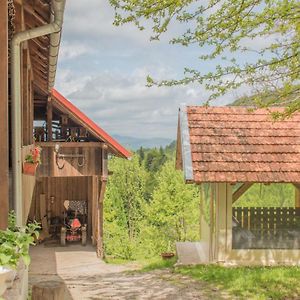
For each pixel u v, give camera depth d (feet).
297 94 28.89
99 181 63.10
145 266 51.11
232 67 27.91
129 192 162.91
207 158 43.73
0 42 18.85
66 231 72.84
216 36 26.55
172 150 340.18
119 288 36.99
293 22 25.99
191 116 48.93
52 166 58.65
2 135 18.97
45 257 61.98
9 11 22.21
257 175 42.47
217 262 43.78
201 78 28.14
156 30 26.35
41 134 59.21
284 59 27.48
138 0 24.56
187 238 120.57
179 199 123.24
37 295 10.84
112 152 62.23
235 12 25.20
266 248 43.91
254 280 36.78
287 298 32.24
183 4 24.79
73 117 58.13
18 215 23.39
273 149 45.24
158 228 126.00
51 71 40.09
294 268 41.19
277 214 44.14
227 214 43.62
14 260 14.02
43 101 60.64
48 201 76.64
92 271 51.67
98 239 63.16
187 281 38.27
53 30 24.45
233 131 47.16
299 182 42.39
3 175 18.99
